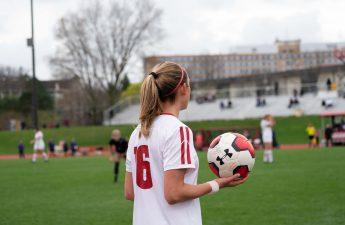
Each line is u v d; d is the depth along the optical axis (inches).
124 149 734.5
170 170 140.7
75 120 3673.7
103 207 486.9
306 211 419.8
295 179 662.5
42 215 450.3
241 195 528.1
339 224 364.5
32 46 1900.8
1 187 705.6
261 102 2780.5
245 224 376.8
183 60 6013.8
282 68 6673.2
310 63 6496.1
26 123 3663.9
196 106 2960.1
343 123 1828.2
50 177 852.6
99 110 3307.1
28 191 649.0
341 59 3223.4
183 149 141.5
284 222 377.7
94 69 3068.4
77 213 455.5
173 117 147.9
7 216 448.5
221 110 2827.3
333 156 1115.9
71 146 1984.5
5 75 4276.6
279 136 2273.6
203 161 1123.3
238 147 158.6
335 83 2923.2
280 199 491.2
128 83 3959.2
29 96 3718.0
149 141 146.9
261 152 1483.8
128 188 161.6
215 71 6146.7
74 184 717.9
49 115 3742.6
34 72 1915.6
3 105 3740.2
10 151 2389.3
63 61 2987.2
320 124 2332.7
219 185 150.6
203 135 1884.8
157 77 149.9
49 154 1967.3
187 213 143.9
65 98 3978.8
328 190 542.0
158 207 144.9
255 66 6801.2
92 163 1241.4
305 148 1647.4
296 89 2866.6
